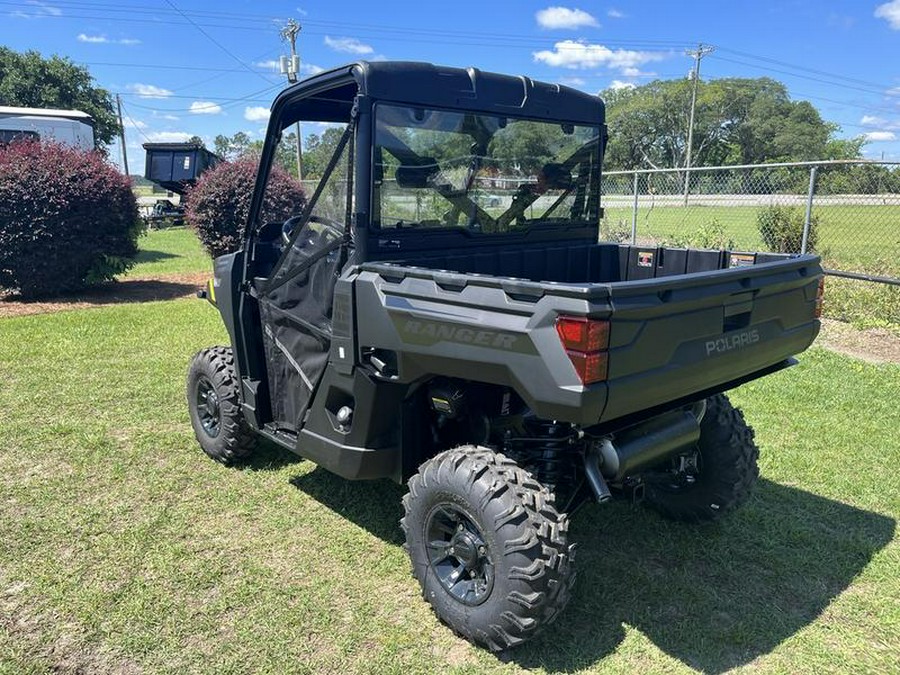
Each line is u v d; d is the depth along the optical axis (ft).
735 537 11.14
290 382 11.50
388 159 9.47
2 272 31.76
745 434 10.81
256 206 11.86
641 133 215.72
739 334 8.85
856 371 19.53
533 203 11.76
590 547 10.88
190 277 40.75
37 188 30.91
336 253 9.91
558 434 9.20
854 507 12.10
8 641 8.55
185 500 12.32
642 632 8.87
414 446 9.93
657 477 11.65
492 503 7.97
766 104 208.85
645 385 7.64
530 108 11.13
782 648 8.59
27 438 14.99
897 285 24.71
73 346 22.84
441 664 8.28
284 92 10.54
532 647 8.55
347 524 11.53
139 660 8.28
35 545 10.75
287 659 8.31
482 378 8.09
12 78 116.78
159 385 18.75
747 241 34.50
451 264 10.62
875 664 8.32
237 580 9.90
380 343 9.01
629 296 7.40
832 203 32.14
